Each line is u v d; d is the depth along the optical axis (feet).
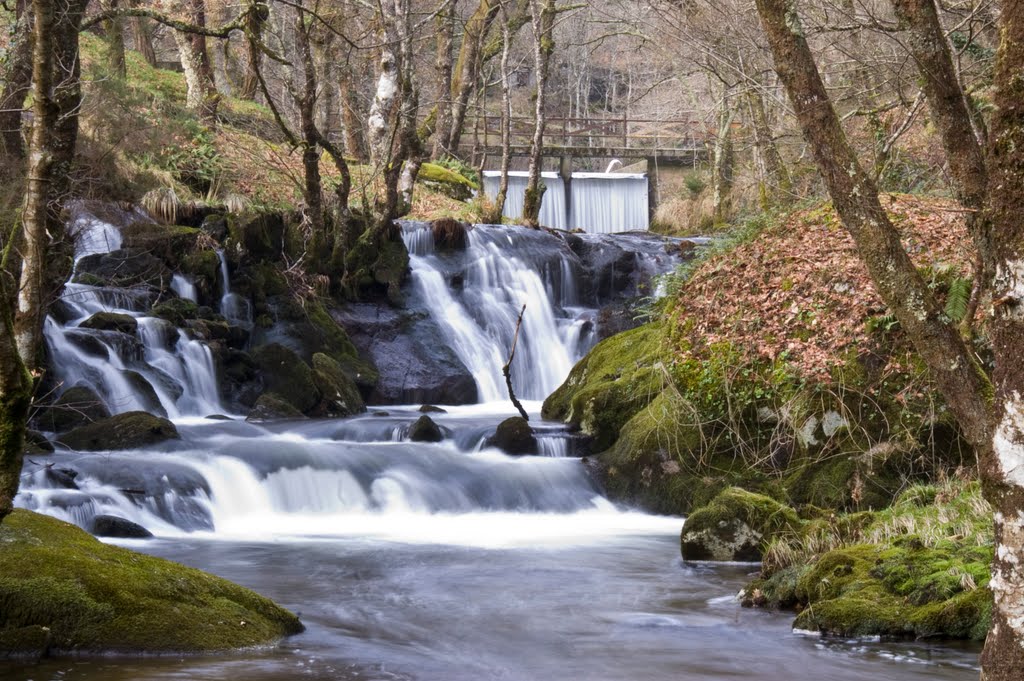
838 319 42.32
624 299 81.71
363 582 30.45
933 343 15.40
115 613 21.79
